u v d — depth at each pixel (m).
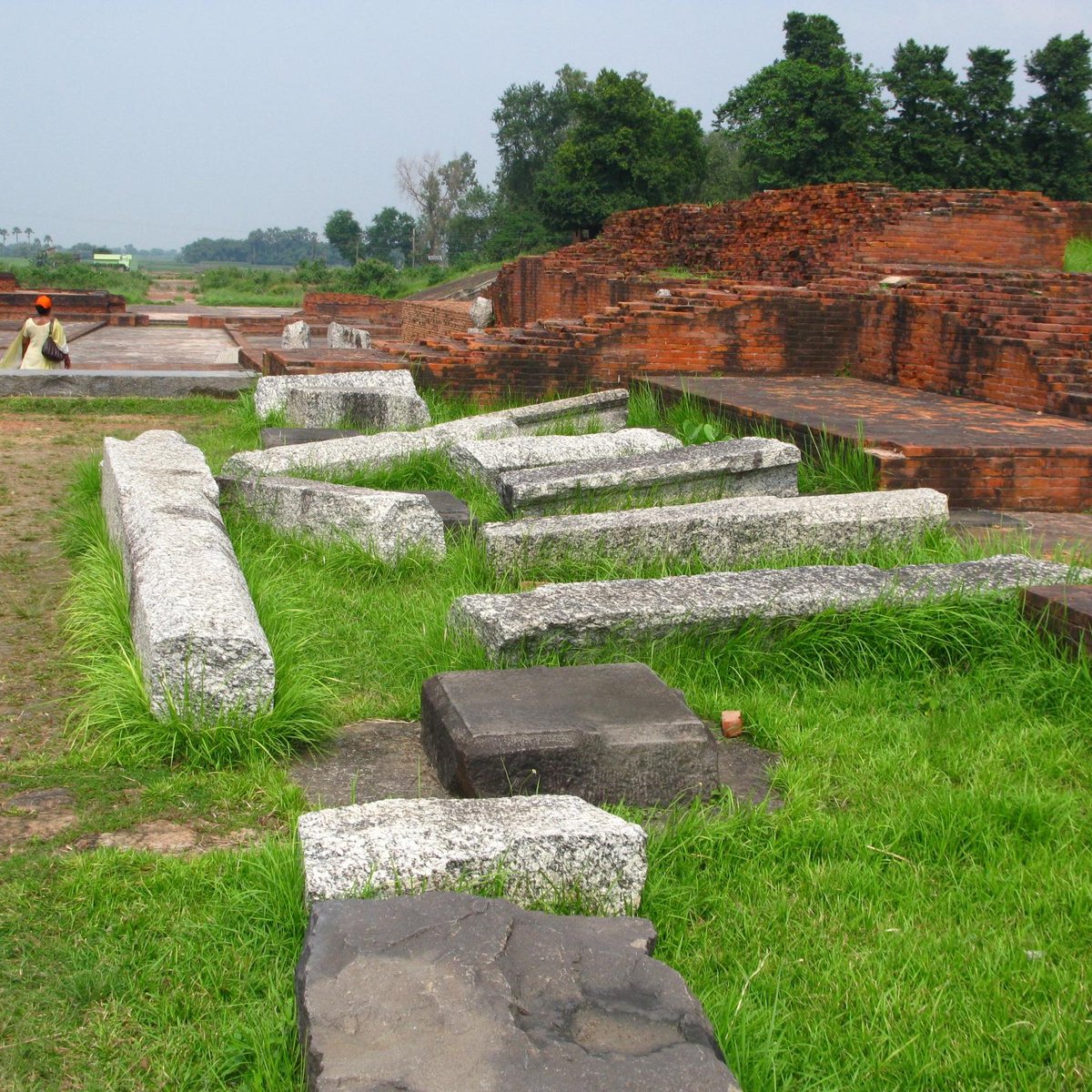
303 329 21.80
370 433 10.29
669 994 2.68
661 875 3.59
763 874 3.70
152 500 6.16
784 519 6.77
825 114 33.91
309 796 4.14
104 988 2.97
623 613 5.23
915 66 34.97
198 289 60.00
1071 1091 2.79
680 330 13.63
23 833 3.78
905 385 12.93
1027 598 5.57
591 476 7.75
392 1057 2.40
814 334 13.94
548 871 3.32
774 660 5.45
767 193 20.55
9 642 5.72
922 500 7.04
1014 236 17.53
